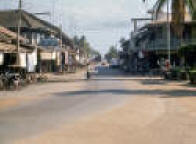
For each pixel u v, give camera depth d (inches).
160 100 792.3
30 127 470.3
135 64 2906.0
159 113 597.6
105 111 621.0
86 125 485.4
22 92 1027.3
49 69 2522.1
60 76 2105.1
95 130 450.6
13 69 1371.8
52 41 2448.3
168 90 1056.2
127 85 1288.1
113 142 385.1
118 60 4626.0
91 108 661.9
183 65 1862.7
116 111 620.7
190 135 422.6
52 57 2230.6
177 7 1389.0
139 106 688.4
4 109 651.5
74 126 477.7
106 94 940.6
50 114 587.2
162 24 2262.6
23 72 1425.9
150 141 390.9
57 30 3029.0
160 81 1519.4
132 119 536.4
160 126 480.4
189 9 1407.5
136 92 997.8
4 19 2637.8
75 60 3587.6
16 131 443.5
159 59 2418.8
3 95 935.0
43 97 872.9
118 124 494.3
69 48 3457.2
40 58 2121.1
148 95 908.6
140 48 2677.2
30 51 1557.6
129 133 433.1
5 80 1152.2
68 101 780.0
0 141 388.5
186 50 1589.6
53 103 743.7
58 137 408.8
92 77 1973.4
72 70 2896.2
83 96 890.7
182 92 990.4
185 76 1551.4
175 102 753.6
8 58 1376.7
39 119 535.5
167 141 391.2
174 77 1622.8
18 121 517.7
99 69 3900.1
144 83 1393.9
